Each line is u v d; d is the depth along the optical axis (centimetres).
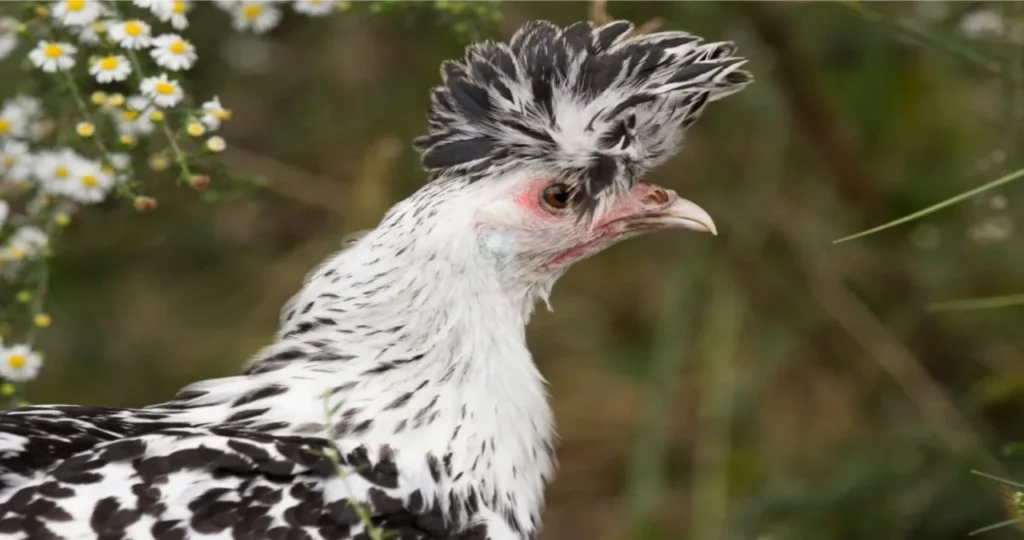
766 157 957
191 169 687
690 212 595
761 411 965
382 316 549
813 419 995
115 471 489
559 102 562
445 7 675
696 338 1007
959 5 860
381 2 690
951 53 805
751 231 961
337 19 1048
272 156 1102
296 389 545
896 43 949
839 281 973
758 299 985
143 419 542
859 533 894
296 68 1104
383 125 1041
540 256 577
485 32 709
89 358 1060
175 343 1074
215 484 493
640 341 1059
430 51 1016
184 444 502
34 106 676
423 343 546
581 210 570
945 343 983
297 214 1099
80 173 642
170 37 619
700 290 958
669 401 909
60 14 614
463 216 554
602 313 1088
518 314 585
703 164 986
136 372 1063
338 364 548
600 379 1084
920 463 903
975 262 927
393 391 543
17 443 504
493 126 560
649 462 891
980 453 884
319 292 561
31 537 468
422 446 539
